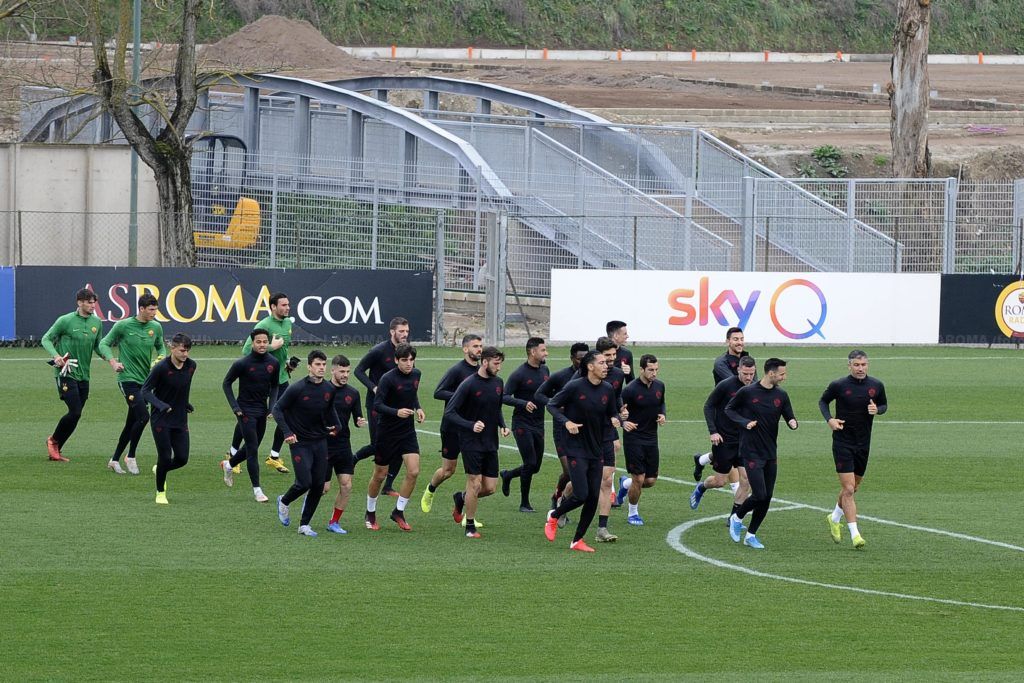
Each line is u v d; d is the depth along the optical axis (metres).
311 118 159.38
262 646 38.34
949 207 128.50
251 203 137.12
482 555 50.25
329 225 135.88
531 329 129.88
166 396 57.84
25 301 111.88
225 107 159.38
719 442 55.50
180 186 124.38
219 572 46.84
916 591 45.84
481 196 134.12
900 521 57.41
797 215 134.12
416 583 45.84
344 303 116.19
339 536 53.12
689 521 57.44
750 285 119.75
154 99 124.38
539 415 57.94
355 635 39.59
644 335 118.81
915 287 121.50
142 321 64.31
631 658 37.69
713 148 148.25
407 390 53.91
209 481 63.84
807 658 37.88
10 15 141.62
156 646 38.19
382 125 152.38
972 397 94.88
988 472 68.56
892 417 86.31
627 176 150.88
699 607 43.34
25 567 47.03
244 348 62.38
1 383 94.31
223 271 114.19
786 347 123.31
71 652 37.53
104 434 75.94
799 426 82.75
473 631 40.19
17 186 131.62
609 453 52.62
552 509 54.53
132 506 57.75
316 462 52.34
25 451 70.50
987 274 121.94
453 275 133.38
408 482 54.31
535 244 132.12
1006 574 48.38
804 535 54.84
